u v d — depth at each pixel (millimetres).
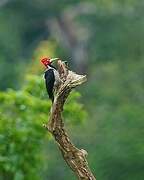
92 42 51031
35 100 14117
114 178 30656
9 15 52625
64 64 10406
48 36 53500
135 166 30312
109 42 47812
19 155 13797
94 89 40344
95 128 32188
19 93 14133
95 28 50781
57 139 10398
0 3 52625
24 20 52938
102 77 41969
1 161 13531
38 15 53344
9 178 13961
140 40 46531
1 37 50406
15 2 52531
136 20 48656
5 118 14000
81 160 10375
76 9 53125
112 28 49625
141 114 31672
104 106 36844
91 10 52219
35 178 14055
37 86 14344
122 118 31828
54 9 53281
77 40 52062
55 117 10336
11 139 13875
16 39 51125
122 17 49562
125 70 42281
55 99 10312
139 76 40906
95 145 31547
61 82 10336
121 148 30531
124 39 47000
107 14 50125
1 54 49594
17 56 50219
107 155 30594
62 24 53312
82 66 50719
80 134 32062
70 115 14625
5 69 45594
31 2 52875
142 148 30328
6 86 45438
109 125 31859
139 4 49781
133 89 38844
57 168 31703
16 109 14234
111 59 47219
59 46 49562
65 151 10391
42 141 14102
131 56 45750
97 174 30750
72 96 14648
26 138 13922
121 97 38531
